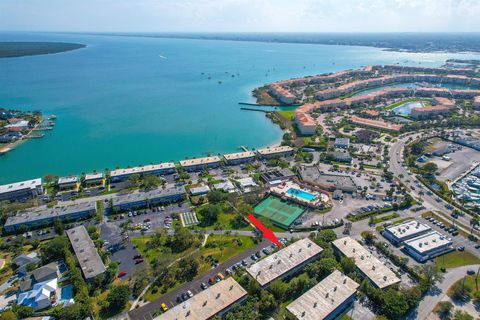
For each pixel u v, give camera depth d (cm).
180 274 14925
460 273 15000
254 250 16588
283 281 14512
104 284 14262
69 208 19438
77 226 18262
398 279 14238
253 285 13575
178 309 12419
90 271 14525
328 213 19775
